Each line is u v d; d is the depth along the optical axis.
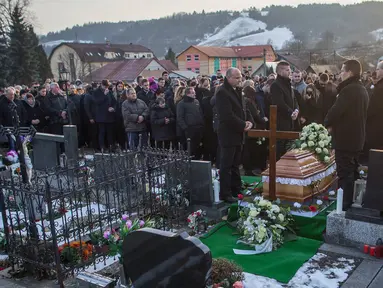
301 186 5.48
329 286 3.94
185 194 6.08
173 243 2.93
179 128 8.70
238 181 6.43
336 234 4.84
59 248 4.58
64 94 11.18
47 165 8.15
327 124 5.23
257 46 54.62
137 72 46.75
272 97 6.77
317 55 51.50
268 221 4.91
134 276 3.17
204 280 2.83
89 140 11.52
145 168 5.55
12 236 4.69
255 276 4.20
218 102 5.86
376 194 4.56
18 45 38.38
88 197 4.85
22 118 9.83
